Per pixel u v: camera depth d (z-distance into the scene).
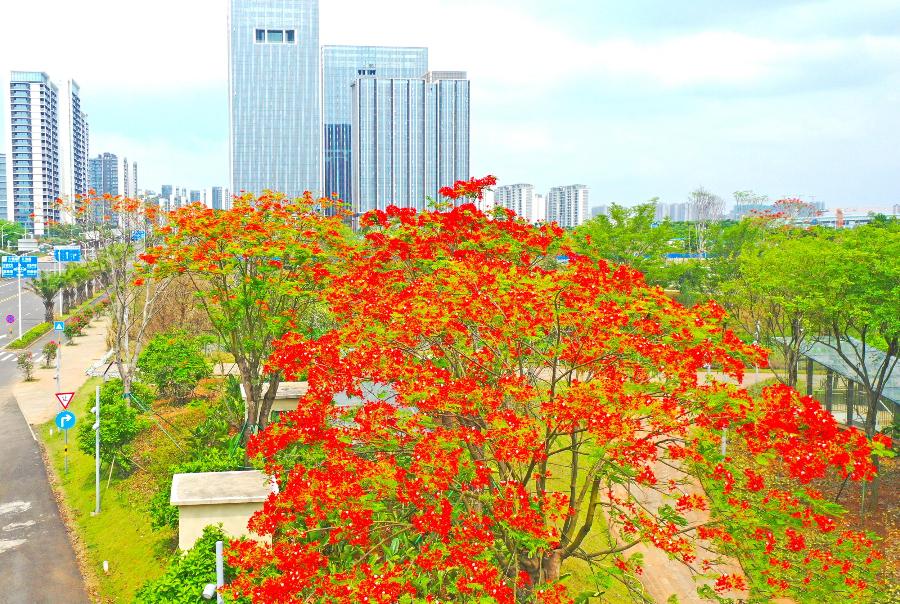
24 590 18.59
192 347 34.00
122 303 32.75
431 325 12.39
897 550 18.66
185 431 28.06
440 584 11.69
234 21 148.88
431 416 13.22
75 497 24.81
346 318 15.23
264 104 150.75
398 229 16.16
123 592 18.14
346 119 182.75
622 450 11.09
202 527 16.39
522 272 13.47
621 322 11.55
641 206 33.25
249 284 21.62
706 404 11.05
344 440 12.64
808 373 29.83
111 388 29.69
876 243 22.94
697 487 23.67
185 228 21.50
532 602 11.37
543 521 10.92
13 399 39.00
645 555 20.11
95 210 43.25
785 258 25.80
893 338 22.67
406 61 184.00
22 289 87.06
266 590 10.38
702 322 11.52
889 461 25.31
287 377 13.45
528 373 14.11
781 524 11.01
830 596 10.74
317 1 150.25
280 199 22.62
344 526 11.47
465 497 12.53
